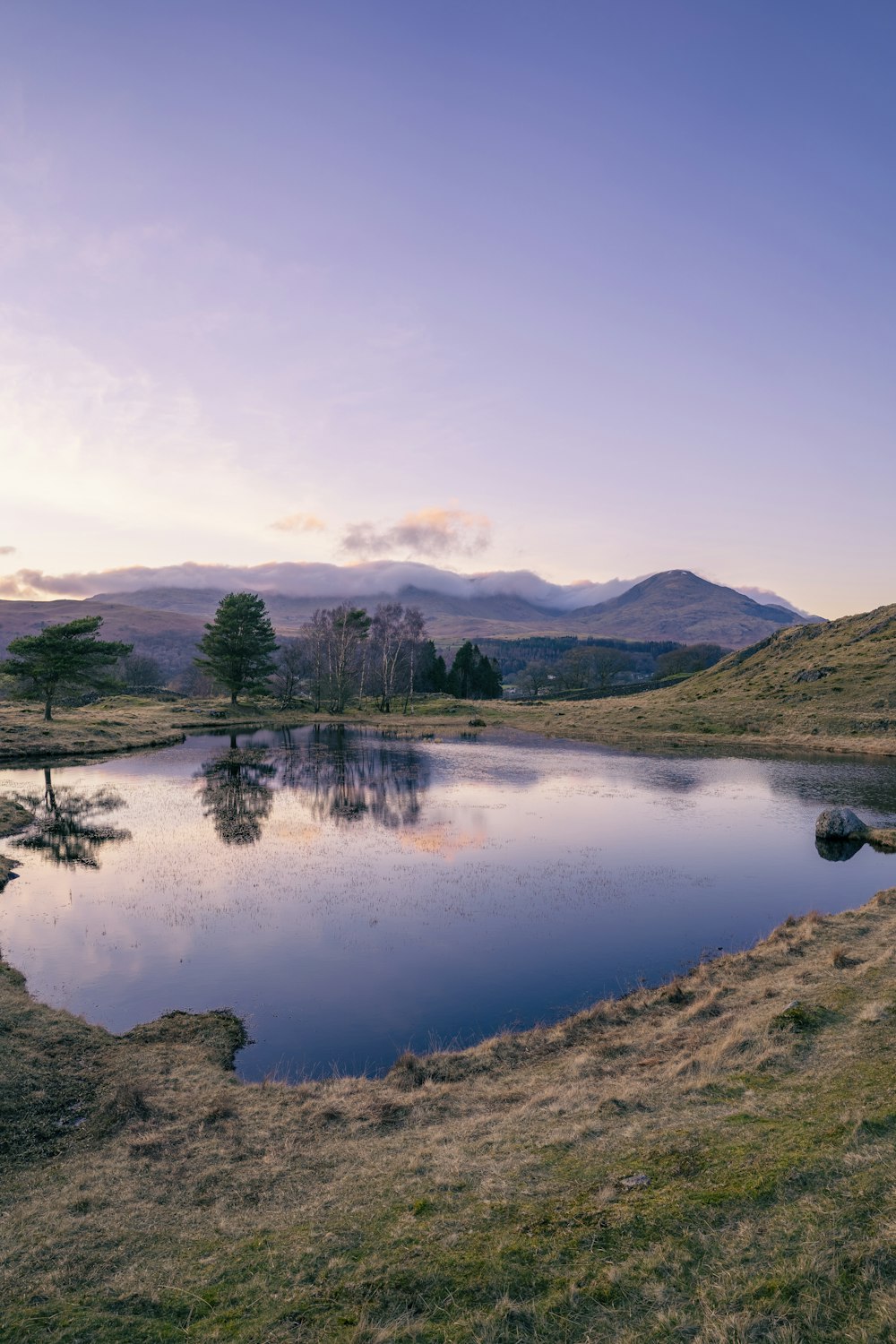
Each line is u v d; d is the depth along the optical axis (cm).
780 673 9944
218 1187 1027
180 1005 1812
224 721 9594
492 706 11838
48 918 2419
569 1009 1778
